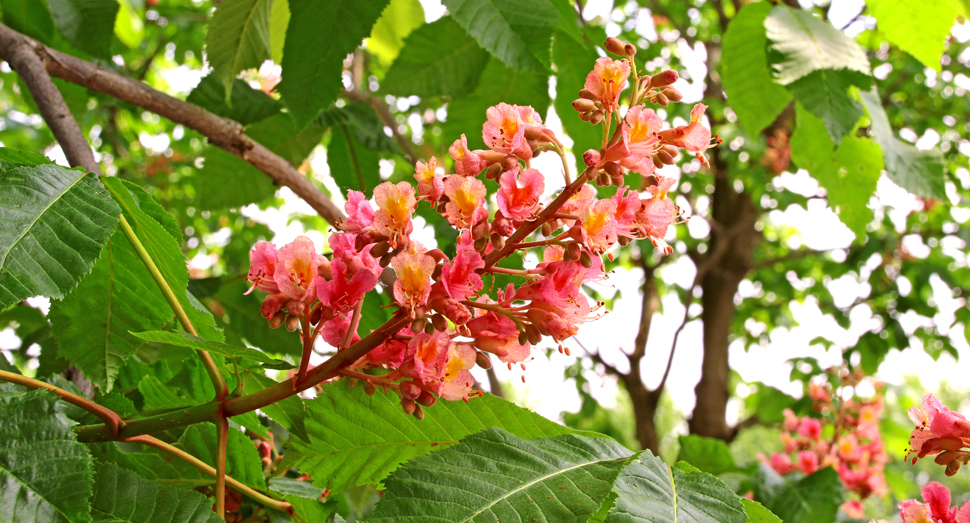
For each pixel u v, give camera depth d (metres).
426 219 0.71
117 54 1.16
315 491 0.54
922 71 2.11
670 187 0.41
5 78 1.46
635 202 0.40
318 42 0.55
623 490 0.36
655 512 0.36
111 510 0.37
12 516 0.32
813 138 0.73
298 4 0.54
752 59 0.69
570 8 0.62
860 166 0.72
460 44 0.70
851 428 1.30
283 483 0.54
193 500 0.38
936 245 2.24
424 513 0.34
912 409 0.45
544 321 0.38
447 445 0.46
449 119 0.73
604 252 0.39
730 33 0.68
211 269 2.42
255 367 0.45
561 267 0.39
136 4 1.36
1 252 0.35
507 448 0.38
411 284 0.37
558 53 0.67
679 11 2.53
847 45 0.61
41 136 1.95
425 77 0.71
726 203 2.43
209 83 0.75
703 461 0.92
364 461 0.47
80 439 0.40
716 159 2.37
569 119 0.70
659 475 0.38
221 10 0.64
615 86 0.40
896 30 0.65
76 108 0.91
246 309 0.74
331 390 0.45
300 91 0.56
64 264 0.36
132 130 1.94
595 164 0.39
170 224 0.47
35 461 0.34
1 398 0.35
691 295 2.18
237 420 0.50
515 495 0.35
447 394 0.39
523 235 0.40
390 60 0.91
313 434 0.47
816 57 0.59
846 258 2.24
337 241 0.40
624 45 0.40
